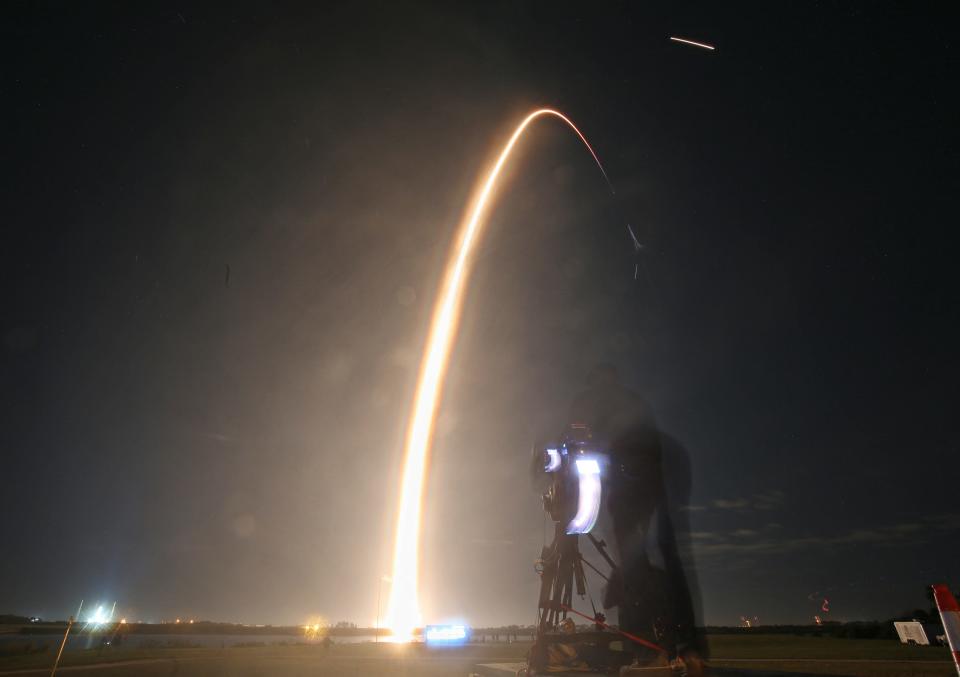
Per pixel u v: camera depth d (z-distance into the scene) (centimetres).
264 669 3859
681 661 364
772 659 3797
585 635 462
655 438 423
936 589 403
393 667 3916
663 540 400
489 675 670
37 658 5350
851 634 8588
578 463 434
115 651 6856
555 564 505
